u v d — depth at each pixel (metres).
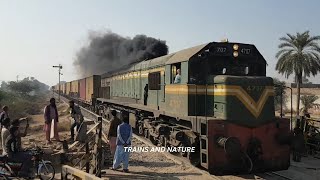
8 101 41.53
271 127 9.66
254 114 9.53
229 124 9.28
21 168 8.81
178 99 11.18
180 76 11.19
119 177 9.13
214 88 9.98
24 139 14.89
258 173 9.89
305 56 32.50
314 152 13.24
